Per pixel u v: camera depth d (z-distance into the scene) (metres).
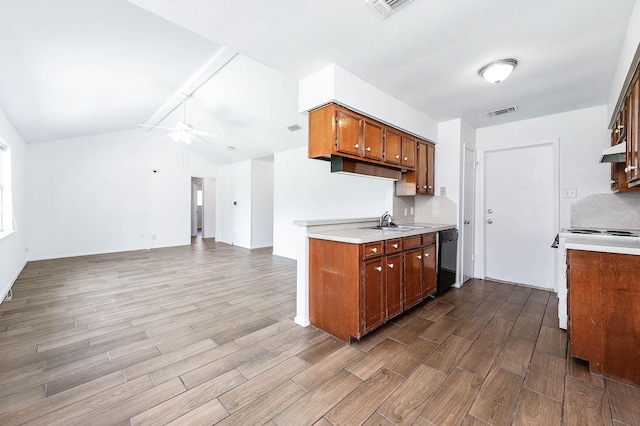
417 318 2.72
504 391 1.64
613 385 1.69
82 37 2.36
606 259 1.78
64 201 5.74
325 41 1.98
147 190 6.92
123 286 3.79
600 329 1.79
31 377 1.77
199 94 4.24
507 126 3.89
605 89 2.79
